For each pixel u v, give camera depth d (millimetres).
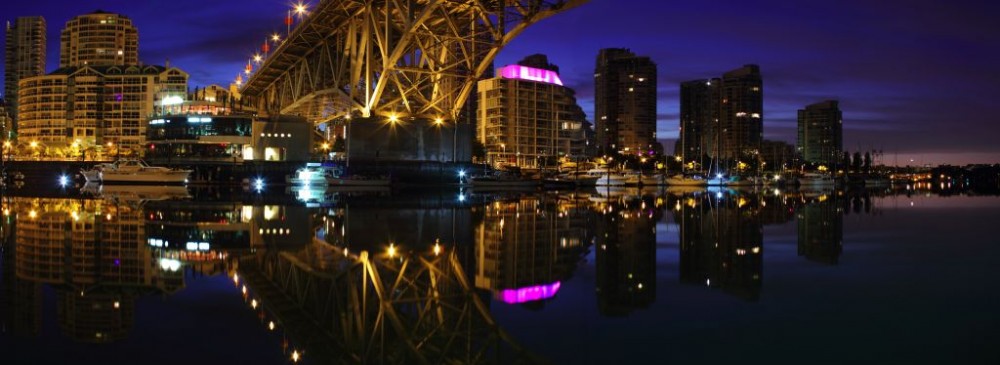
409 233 20078
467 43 60312
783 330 7750
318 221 24172
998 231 20797
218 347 7406
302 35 72125
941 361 6473
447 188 65312
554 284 11289
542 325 8320
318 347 7562
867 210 34125
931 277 11539
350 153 63875
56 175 116312
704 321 8281
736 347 7055
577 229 21734
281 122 88500
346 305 9930
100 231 19812
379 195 49531
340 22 66750
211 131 91000
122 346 7379
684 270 12633
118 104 166125
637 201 45312
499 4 52062
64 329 8086
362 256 15055
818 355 6715
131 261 13922
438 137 65312
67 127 165625
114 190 55375
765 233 20391
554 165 155625
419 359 7211
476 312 9234
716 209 35062
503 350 7340
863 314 8562
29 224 21766
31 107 168625
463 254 15352
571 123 177500
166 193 50344
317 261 14258
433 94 62531
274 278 12109
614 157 158375
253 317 8938
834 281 11180
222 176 81250
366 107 63156
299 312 9398
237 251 15805
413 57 62438
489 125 166250
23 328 8133
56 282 11305
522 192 63031
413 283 11703
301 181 70562
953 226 22969
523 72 171750
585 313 8906
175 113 95188
